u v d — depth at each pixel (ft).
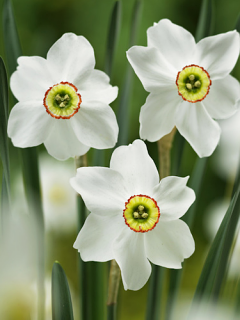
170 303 1.68
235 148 1.97
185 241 1.40
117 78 4.40
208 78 1.44
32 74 1.42
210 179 4.05
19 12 4.73
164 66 1.43
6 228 1.51
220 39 1.43
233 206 1.46
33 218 1.60
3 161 1.47
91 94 1.42
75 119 1.42
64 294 1.45
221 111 1.45
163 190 1.40
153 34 1.44
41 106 1.42
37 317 1.62
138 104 4.15
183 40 1.43
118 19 1.65
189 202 1.39
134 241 1.40
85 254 1.40
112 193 1.40
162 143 1.50
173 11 4.58
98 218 1.40
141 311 3.94
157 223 1.40
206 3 1.65
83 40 1.41
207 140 1.44
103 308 1.68
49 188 2.30
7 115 1.46
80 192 1.39
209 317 1.53
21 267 1.57
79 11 4.76
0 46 4.41
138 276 1.41
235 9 4.46
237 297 1.56
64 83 1.42
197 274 4.05
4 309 1.57
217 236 1.48
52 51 1.42
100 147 1.42
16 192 1.90
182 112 1.44
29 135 1.43
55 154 1.44
